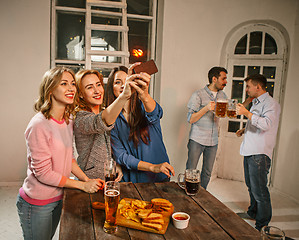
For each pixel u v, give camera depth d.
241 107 2.54
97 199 1.42
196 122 3.12
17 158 3.33
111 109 1.38
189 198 1.49
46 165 1.48
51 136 1.50
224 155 3.89
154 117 1.74
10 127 3.27
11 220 2.58
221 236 1.12
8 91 3.20
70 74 1.56
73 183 1.53
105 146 1.71
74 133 1.73
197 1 3.44
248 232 1.15
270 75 3.61
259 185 2.55
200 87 3.59
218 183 3.75
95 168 1.71
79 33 3.45
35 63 3.22
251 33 3.64
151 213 1.20
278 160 3.54
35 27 3.18
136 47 3.64
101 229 1.14
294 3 3.34
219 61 3.61
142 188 1.61
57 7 3.29
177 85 3.52
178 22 3.43
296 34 3.33
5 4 3.07
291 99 3.37
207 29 3.51
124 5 3.30
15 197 3.04
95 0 3.22
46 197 1.54
